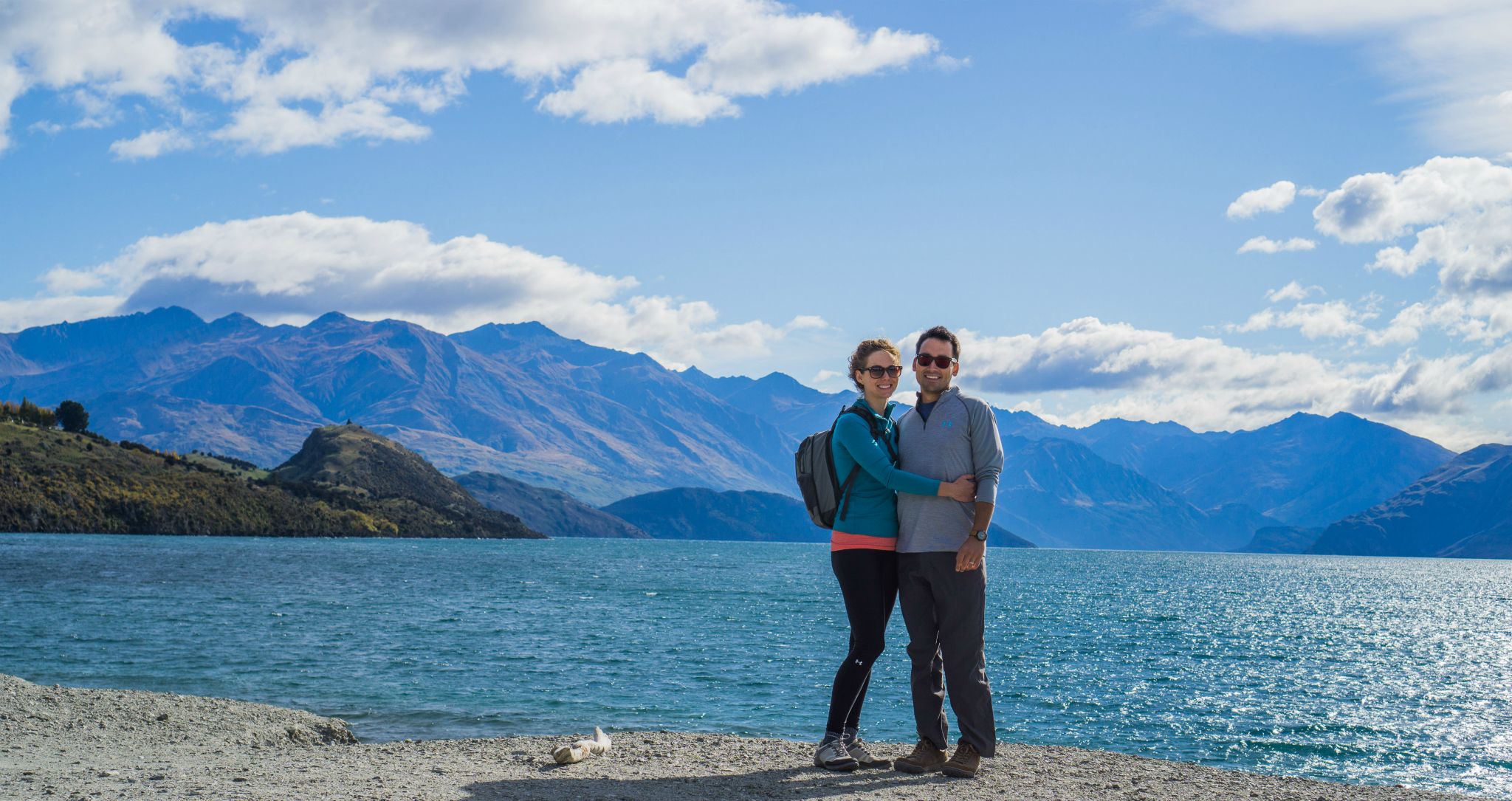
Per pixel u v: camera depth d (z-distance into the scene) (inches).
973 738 341.4
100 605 1966.0
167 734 494.3
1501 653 1820.9
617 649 1462.8
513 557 6456.7
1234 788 355.3
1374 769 813.9
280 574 3486.7
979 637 340.2
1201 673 1380.4
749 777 334.3
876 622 342.6
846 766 348.5
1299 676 1385.3
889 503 339.3
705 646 1526.8
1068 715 1006.4
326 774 330.3
